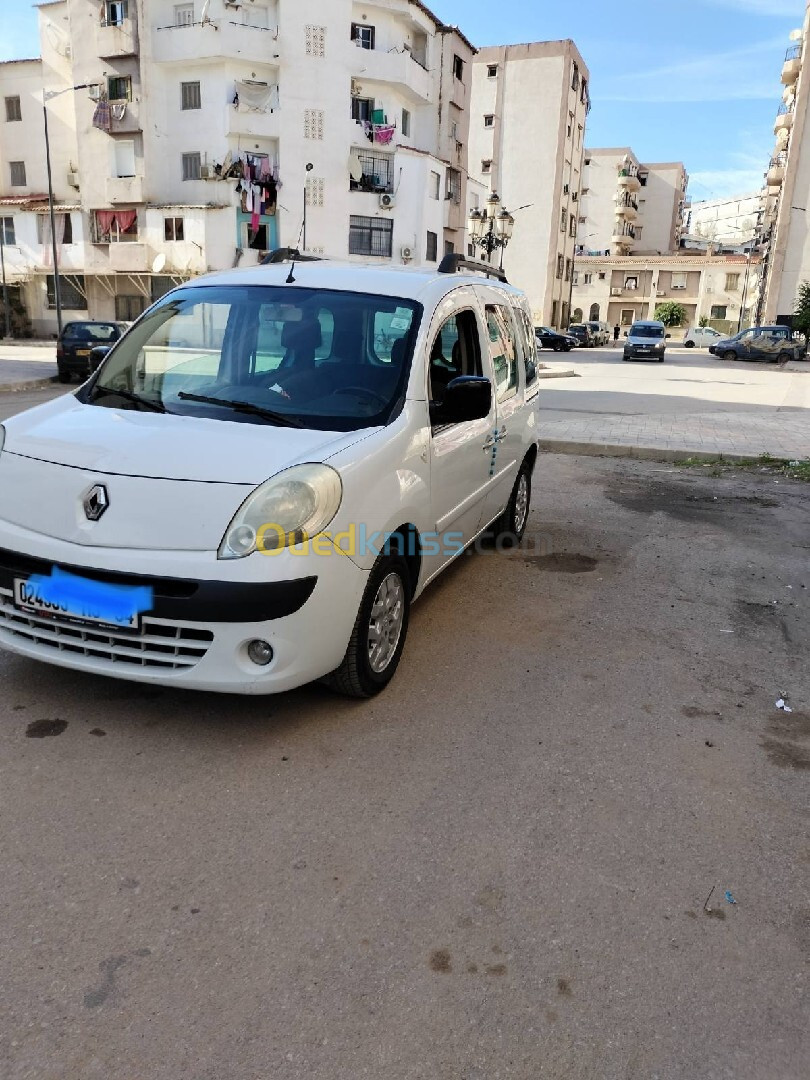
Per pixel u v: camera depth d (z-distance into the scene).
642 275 80.38
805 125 47.16
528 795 2.98
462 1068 1.89
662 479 9.12
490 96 59.56
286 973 2.14
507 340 5.48
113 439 3.30
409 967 2.18
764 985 2.18
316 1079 1.85
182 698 3.55
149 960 2.16
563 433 11.88
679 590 5.36
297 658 3.03
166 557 2.90
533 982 2.15
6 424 3.66
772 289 49.31
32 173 42.78
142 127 36.12
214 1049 1.91
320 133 36.53
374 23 37.19
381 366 3.81
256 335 4.00
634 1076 1.89
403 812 2.85
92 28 35.88
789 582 5.61
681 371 31.06
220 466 3.08
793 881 2.59
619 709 3.68
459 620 4.70
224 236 36.06
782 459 10.11
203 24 33.94
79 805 2.79
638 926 2.37
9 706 3.42
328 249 37.91
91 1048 1.90
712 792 3.06
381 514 3.33
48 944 2.20
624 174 87.94
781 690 3.95
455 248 45.38
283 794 2.91
